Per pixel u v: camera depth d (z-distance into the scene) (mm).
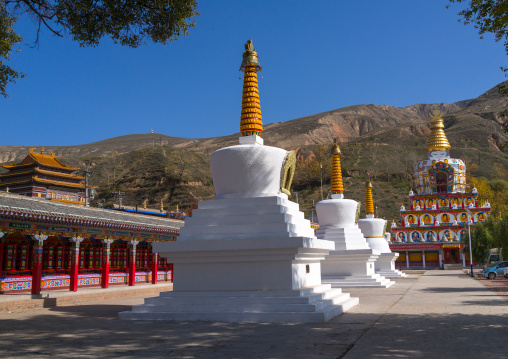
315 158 165500
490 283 36062
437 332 12695
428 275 51500
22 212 22781
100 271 34781
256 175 18484
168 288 36656
